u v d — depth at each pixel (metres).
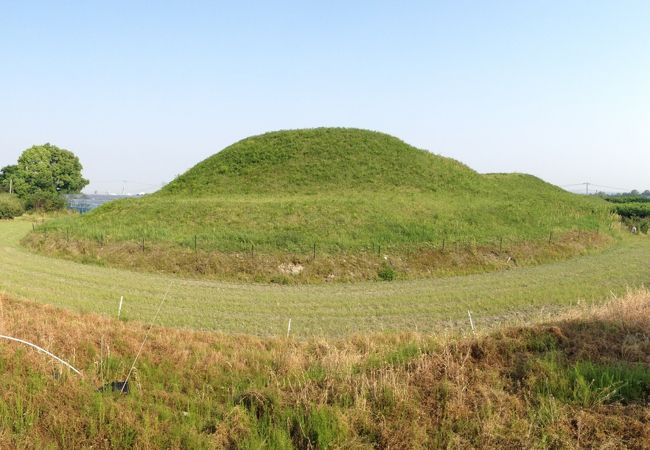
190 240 22.47
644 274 19.61
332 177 40.34
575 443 5.21
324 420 5.46
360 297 15.88
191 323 12.28
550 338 7.92
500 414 5.71
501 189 41.34
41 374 6.86
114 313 12.74
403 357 7.59
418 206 31.03
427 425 5.60
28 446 5.21
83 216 31.81
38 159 80.44
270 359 8.55
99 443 5.37
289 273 19.75
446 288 17.44
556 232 27.83
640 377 6.31
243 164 44.72
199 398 6.57
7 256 23.00
